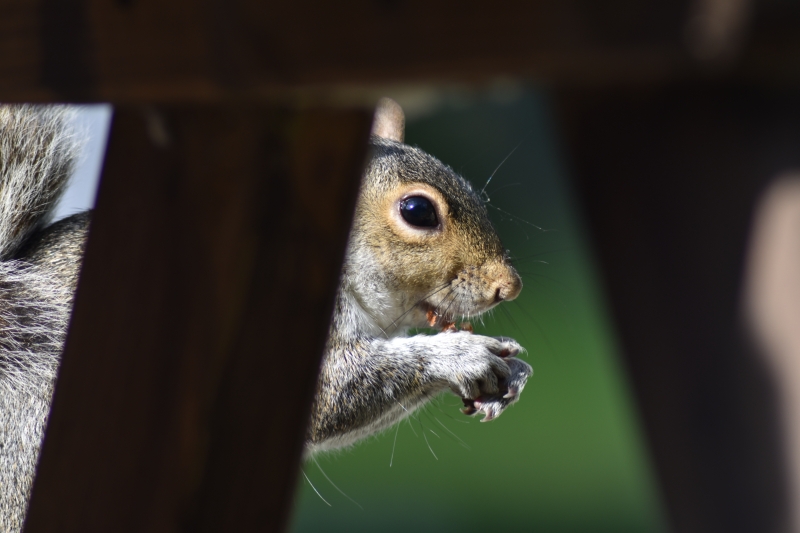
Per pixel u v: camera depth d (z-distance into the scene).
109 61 0.52
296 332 0.61
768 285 0.41
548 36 0.38
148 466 0.62
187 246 0.60
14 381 1.34
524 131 5.03
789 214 0.40
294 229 0.59
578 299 4.68
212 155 0.58
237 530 0.63
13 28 0.55
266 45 0.46
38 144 1.48
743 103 0.40
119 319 0.62
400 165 1.40
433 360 1.37
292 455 0.64
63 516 0.65
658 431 0.46
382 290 1.41
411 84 0.45
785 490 0.42
